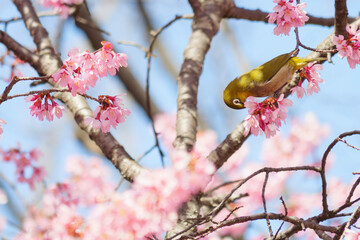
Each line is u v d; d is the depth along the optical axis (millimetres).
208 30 11570
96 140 9711
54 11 13531
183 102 10195
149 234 9250
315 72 8305
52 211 11992
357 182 7359
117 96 7441
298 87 8336
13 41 11008
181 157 8914
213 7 12062
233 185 16422
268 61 10633
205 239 10250
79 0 13031
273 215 7047
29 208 12234
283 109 7605
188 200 8875
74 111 10078
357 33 7977
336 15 8766
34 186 12875
